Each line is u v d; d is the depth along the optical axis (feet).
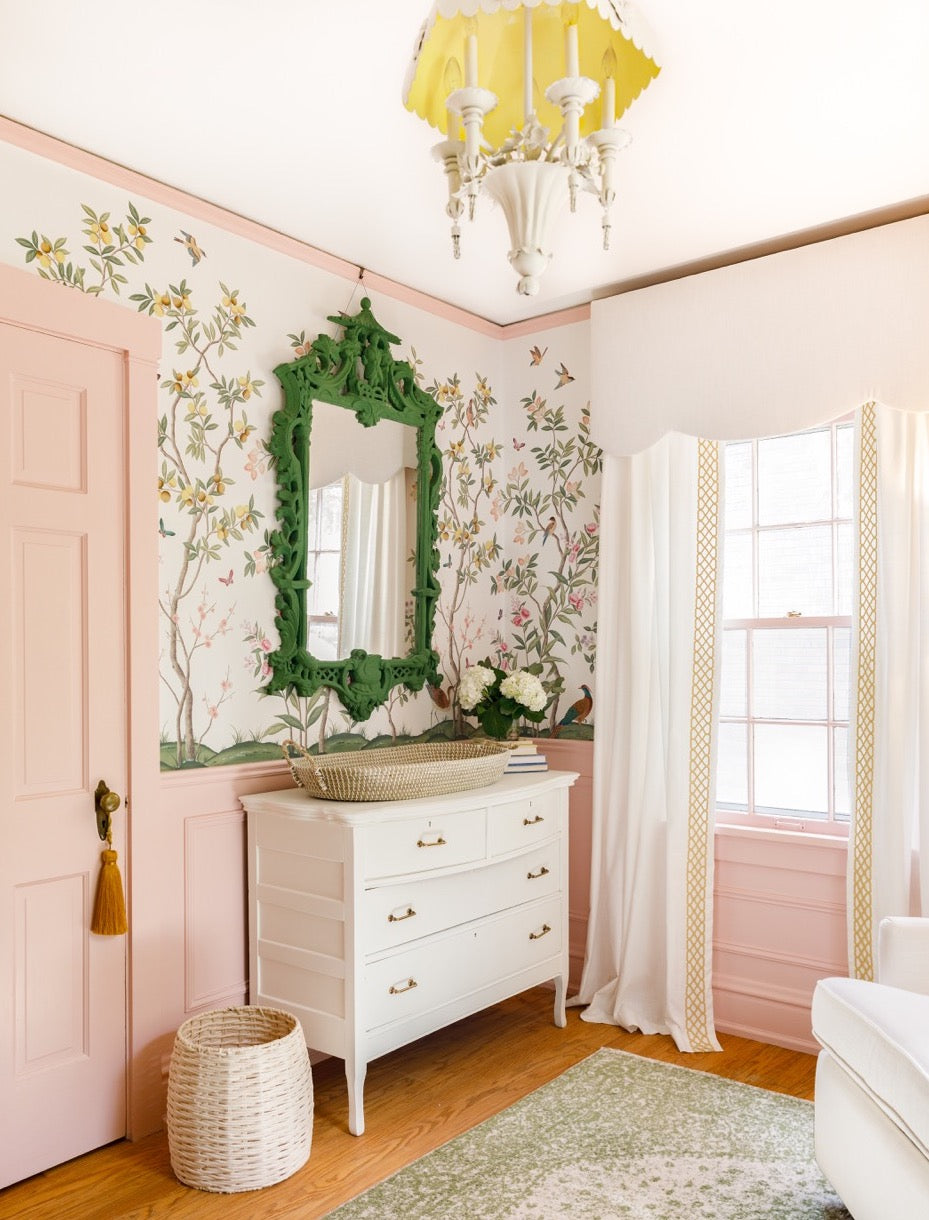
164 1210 7.59
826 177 9.23
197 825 9.50
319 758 10.48
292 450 10.50
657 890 11.37
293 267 10.69
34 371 8.28
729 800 11.62
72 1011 8.45
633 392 11.64
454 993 9.84
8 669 8.09
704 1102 9.34
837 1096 7.31
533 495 13.29
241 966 9.87
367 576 11.38
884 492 10.00
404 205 9.85
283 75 7.55
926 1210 6.04
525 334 13.42
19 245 8.30
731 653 11.66
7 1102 7.97
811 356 10.36
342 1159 8.35
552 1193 7.73
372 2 6.62
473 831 10.02
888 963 7.99
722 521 11.10
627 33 6.52
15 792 8.13
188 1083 7.98
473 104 6.15
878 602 10.14
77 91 7.77
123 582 8.95
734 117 8.14
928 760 9.58
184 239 9.59
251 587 10.18
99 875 8.66
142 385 9.08
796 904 10.80
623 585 11.93
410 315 12.20
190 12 6.73
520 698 11.70
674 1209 7.50
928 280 9.68
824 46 7.12
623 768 11.80
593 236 10.55
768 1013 10.91
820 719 10.98
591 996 11.93
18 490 8.17
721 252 11.00
